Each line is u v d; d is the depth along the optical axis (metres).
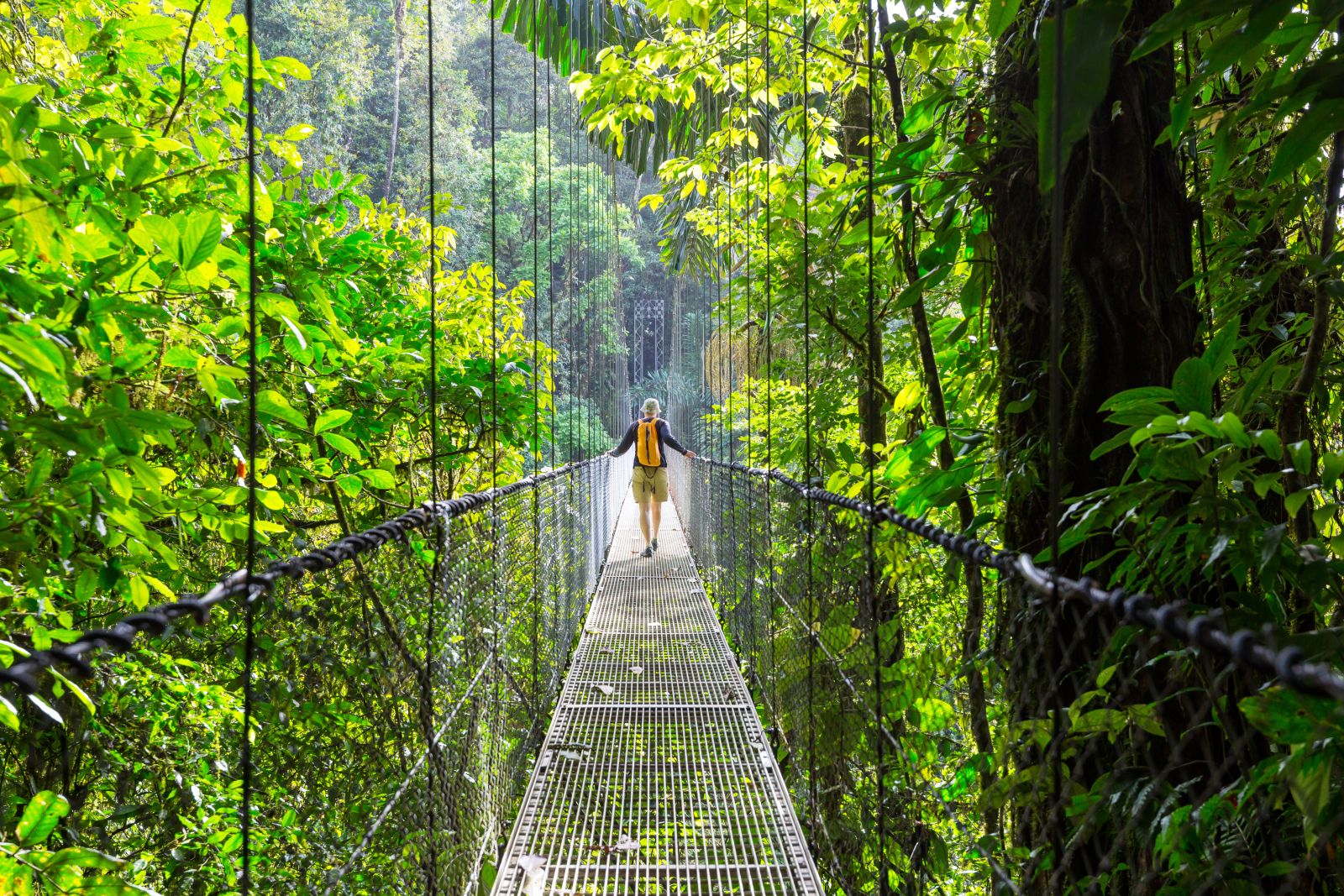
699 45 3.22
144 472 1.18
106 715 1.77
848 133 3.69
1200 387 1.05
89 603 1.72
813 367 3.43
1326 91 0.90
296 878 1.58
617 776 2.81
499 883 2.07
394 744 1.58
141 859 1.60
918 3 1.85
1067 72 0.78
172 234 1.22
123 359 1.17
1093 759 1.26
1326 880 1.06
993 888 1.25
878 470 2.12
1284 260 1.36
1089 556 1.40
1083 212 1.49
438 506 1.60
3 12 1.43
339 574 1.56
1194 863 0.97
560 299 19.28
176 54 1.79
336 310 2.11
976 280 1.84
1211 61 0.95
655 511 7.75
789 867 2.25
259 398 1.42
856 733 1.88
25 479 1.23
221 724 1.92
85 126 1.37
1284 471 1.00
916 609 2.15
